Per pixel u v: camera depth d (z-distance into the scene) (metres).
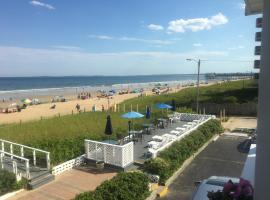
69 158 16.44
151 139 20.55
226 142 22.52
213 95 48.31
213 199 5.92
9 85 162.38
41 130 24.98
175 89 93.69
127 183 11.34
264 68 4.21
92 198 10.21
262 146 4.30
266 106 4.17
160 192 12.80
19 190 12.48
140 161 16.03
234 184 5.89
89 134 21.81
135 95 76.62
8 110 47.00
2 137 21.88
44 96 79.94
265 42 4.20
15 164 13.00
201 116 28.00
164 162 14.35
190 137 19.62
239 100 40.50
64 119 31.67
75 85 162.38
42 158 15.65
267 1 4.13
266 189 4.17
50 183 13.43
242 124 31.02
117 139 20.77
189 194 12.81
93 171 15.12
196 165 16.89
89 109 48.72
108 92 86.75
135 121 27.80
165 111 32.66
